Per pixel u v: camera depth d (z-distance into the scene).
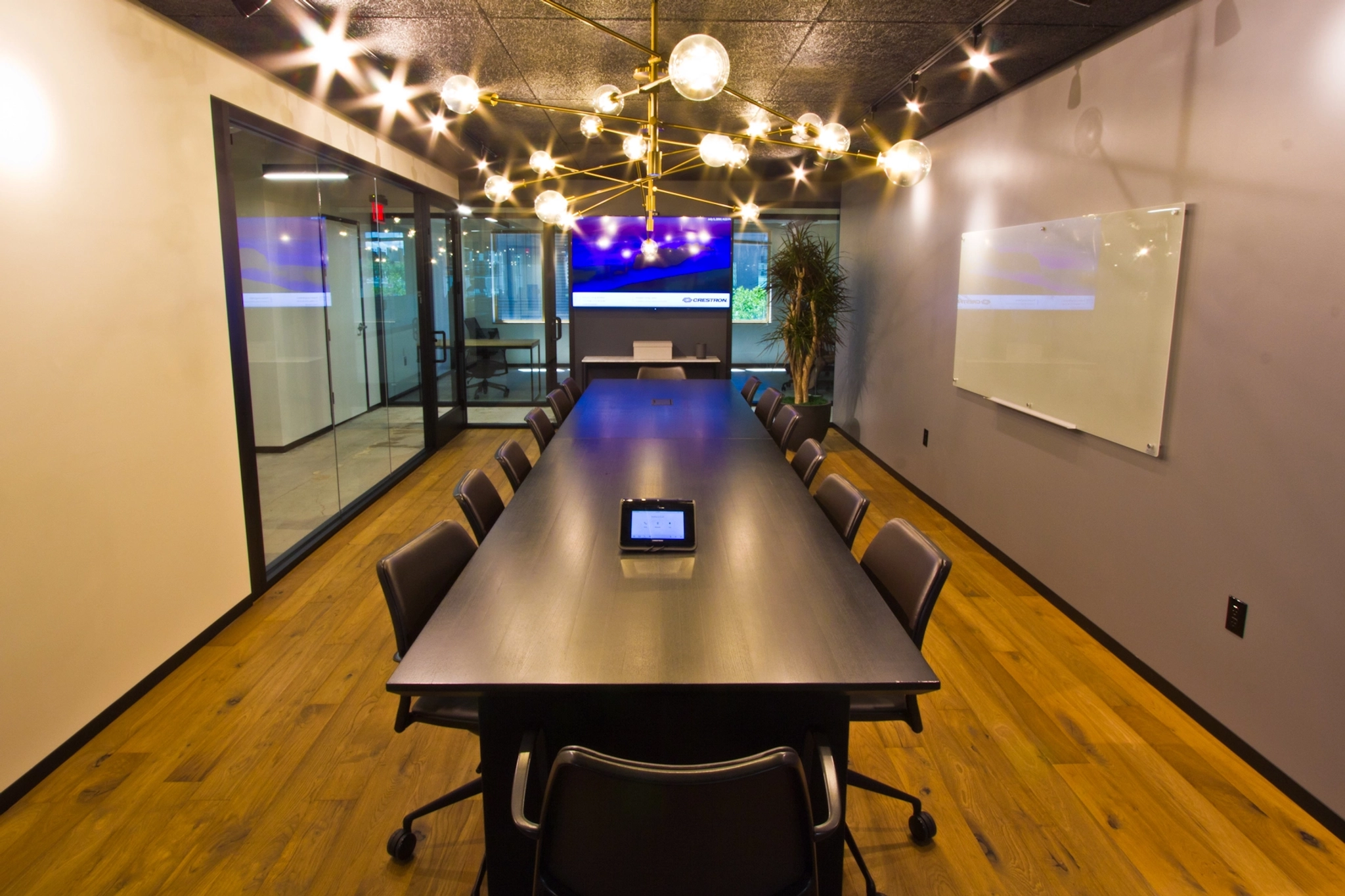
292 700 2.80
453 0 3.07
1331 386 2.11
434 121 5.29
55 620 2.37
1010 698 2.85
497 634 1.72
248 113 3.51
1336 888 1.95
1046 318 3.67
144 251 2.78
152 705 2.75
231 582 3.42
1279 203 2.29
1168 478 2.82
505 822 1.79
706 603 1.90
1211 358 2.58
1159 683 2.88
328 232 4.93
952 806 2.28
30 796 2.26
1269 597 2.35
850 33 3.39
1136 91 3.00
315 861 2.04
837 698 1.77
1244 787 2.34
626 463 3.34
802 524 2.51
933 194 5.31
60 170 2.37
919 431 5.60
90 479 2.51
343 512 4.89
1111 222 3.12
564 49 3.73
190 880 1.96
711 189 7.78
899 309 6.03
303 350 5.17
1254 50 2.38
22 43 2.22
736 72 4.05
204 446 3.20
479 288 8.17
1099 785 2.36
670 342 8.02
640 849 1.25
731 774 1.19
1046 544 3.74
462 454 6.84
